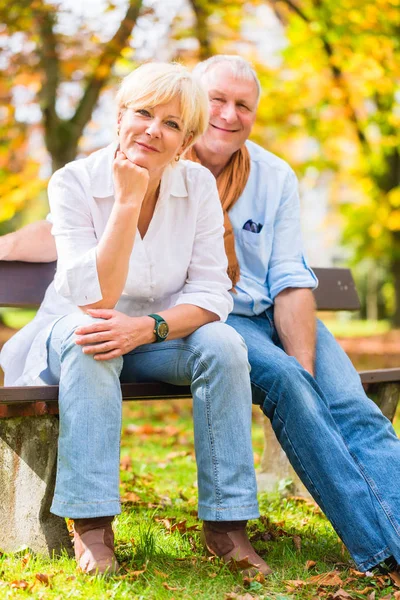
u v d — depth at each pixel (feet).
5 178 25.27
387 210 39.96
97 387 8.05
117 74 26.37
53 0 23.72
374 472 8.59
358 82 29.60
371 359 41.19
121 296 9.37
